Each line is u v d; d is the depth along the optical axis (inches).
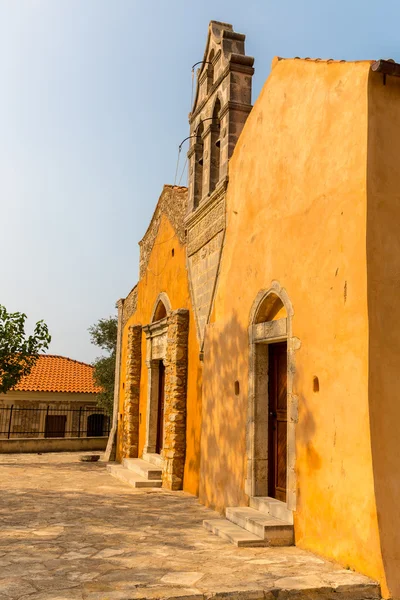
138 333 644.7
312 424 259.9
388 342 230.8
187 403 456.8
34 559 228.2
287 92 319.0
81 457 703.1
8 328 638.5
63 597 178.7
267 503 297.0
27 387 1071.0
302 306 279.0
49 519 317.7
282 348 321.4
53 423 1084.5
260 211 338.6
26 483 478.3
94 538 271.3
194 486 423.2
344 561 225.8
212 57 462.3
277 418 319.9
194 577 205.8
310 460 258.8
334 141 266.5
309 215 281.4
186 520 326.3
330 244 259.9
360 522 219.8
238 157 382.6
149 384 585.9
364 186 239.5
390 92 250.4
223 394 370.6
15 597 178.2
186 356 466.9
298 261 287.4
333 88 272.7
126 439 613.9
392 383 228.1
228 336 370.9
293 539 264.5
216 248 410.0
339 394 241.9
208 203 429.1
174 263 525.3
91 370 1264.8
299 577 208.1
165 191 569.3
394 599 202.4
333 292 253.6
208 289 422.3
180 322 469.4
